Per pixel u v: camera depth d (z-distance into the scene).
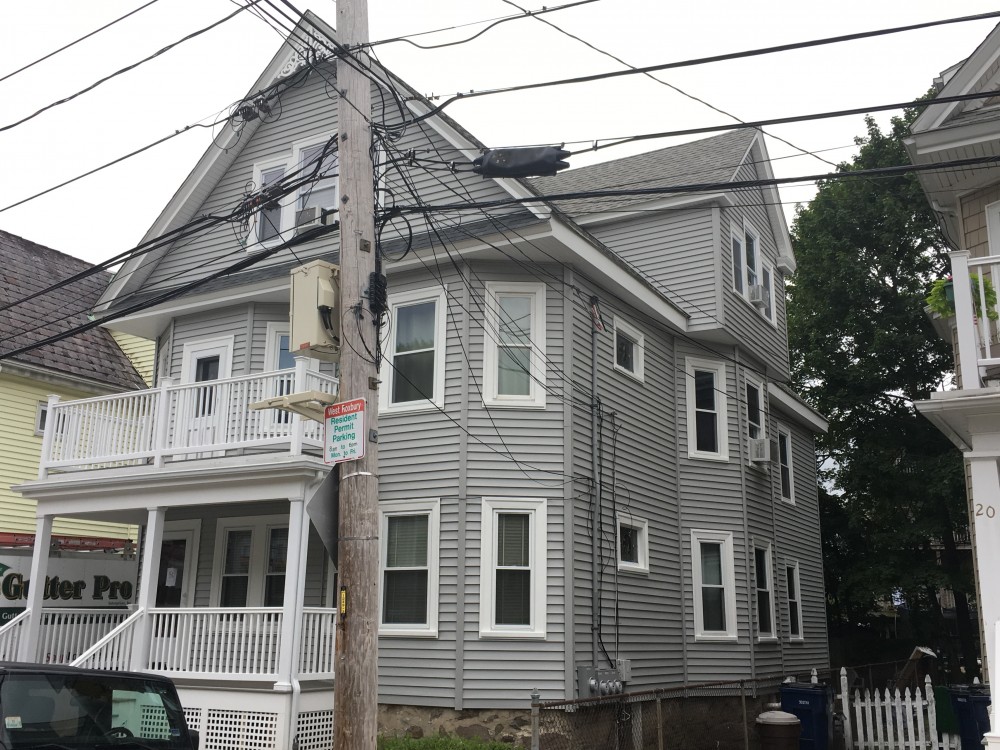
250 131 17.53
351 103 8.88
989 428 9.94
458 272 14.38
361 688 7.41
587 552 13.70
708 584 16.95
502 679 12.85
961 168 12.80
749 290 19.53
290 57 17.09
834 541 28.81
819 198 29.17
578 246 14.12
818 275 28.52
